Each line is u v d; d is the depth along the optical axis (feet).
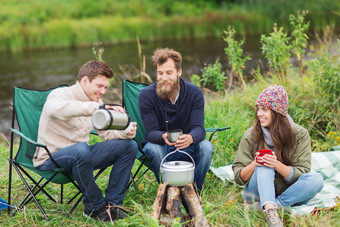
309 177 8.55
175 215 8.22
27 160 9.39
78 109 8.43
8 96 32.91
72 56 50.90
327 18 26.04
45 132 8.98
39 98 9.97
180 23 73.51
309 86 15.56
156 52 9.44
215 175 11.34
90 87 8.89
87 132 9.33
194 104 9.68
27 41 65.98
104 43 62.75
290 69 16.55
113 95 21.47
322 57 14.74
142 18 77.66
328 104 14.28
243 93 17.16
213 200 9.95
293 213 8.57
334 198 9.05
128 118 8.52
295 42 15.97
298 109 14.34
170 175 8.22
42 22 71.46
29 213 9.11
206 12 76.95
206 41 55.72
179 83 9.64
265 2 62.64
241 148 9.28
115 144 8.92
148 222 8.03
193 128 9.52
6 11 71.00
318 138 14.19
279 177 8.86
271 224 7.92
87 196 8.80
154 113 9.66
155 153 9.31
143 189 10.53
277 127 8.77
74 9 76.43
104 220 8.87
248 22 63.57
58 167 8.68
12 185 11.25
